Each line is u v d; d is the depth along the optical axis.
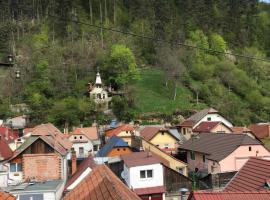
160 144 55.66
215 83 103.75
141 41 115.44
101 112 84.81
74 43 108.69
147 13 123.50
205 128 65.56
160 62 107.94
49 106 85.12
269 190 14.39
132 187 33.53
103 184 13.23
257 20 144.75
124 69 97.75
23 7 116.38
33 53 101.62
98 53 103.81
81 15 119.56
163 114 87.06
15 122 77.81
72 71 99.00
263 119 94.06
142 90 97.56
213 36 121.31
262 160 18.19
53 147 33.56
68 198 15.17
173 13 124.56
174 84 100.38
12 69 93.62
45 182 31.06
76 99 87.25
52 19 115.00
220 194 13.62
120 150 46.12
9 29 109.38
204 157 41.91
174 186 35.72
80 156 54.88
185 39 115.31
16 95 90.25
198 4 131.38
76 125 79.81
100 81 90.44
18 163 33.88
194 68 106.94
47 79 92.19
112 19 125.69
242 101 100.56
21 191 26.73
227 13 136.75
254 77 115.06
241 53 124.75
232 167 38.12
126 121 83.56
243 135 40.03
